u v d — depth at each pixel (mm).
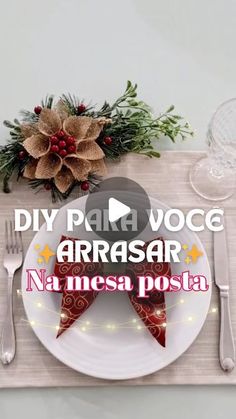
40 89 996
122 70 1010
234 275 883
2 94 992
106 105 917
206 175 927
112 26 1037
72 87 998
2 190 913
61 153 842
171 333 814
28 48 1021
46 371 846
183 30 1036
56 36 1029
